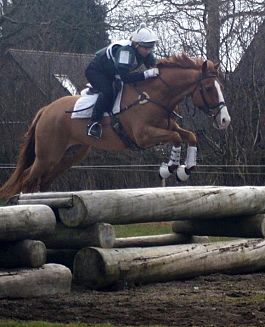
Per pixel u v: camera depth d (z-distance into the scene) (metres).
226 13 23.77
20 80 27.36
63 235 9.30
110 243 9.18
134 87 11.83
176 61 11.75
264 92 22.94
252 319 7.11
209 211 10.09
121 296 8.52
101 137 12.33
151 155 23.16
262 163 22.58
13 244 8.63
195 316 7.29
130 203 9.29
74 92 26.22
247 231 10.77
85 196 8.98
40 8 30.09
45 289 8.45
